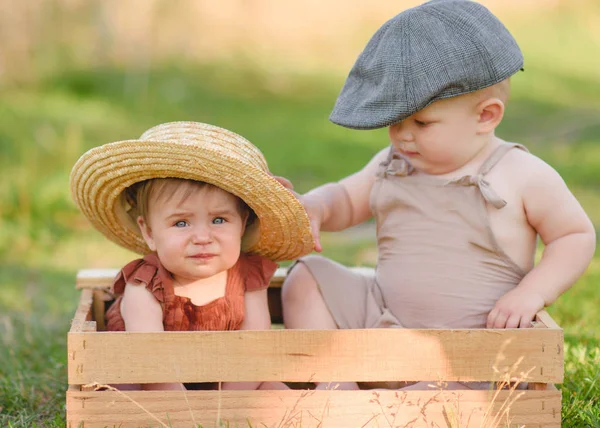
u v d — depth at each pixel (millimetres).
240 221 3857
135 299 3877
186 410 3469
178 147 3521
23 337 5473
